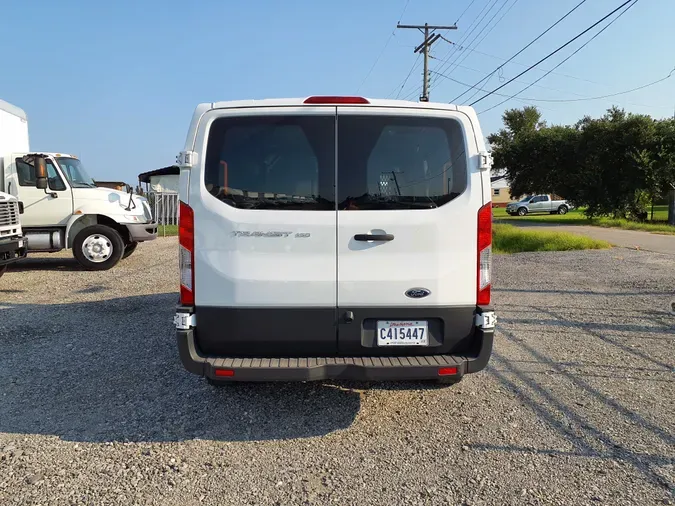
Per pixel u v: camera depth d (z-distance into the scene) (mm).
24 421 3795
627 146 29359
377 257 3420
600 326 6352
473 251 3490
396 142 3465
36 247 11203
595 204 31172
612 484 2926
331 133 3443
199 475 3066
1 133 11016
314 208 3412
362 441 3484
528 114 58219
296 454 3318
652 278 9664
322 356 3502
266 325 3428
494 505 2750
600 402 4062
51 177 11258
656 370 4770
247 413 3924
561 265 11742
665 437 3471
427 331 3498
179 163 3436
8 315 7031
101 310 7320
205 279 3428
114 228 11906
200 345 3494
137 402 4133
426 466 3156
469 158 3506
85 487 2930
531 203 43312
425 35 29312
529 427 3650
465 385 4445
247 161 3432
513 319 6746
